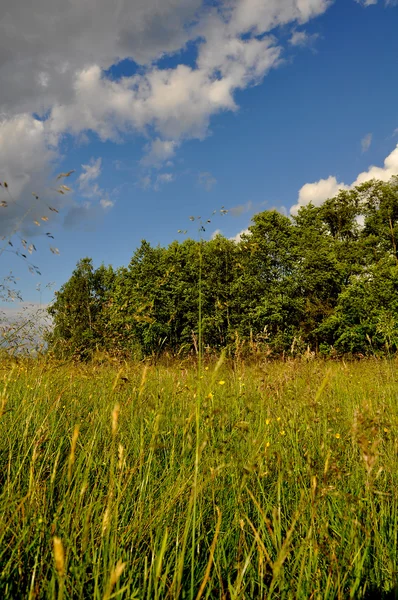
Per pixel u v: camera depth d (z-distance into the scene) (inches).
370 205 1138.7
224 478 79.4
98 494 73.0
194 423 84.7
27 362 131.3
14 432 96.8
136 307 144.1
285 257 1027.9
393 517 70.8
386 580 57.4
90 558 58.8
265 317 877.8
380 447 76.8
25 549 56.9
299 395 94.7
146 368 66.6
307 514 69.1
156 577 47.1
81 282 919.7
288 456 84.0
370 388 151.7
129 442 93.0
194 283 680.4
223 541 64.8
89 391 128.6
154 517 67.2
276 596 56.8
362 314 806.5
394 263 833.5
